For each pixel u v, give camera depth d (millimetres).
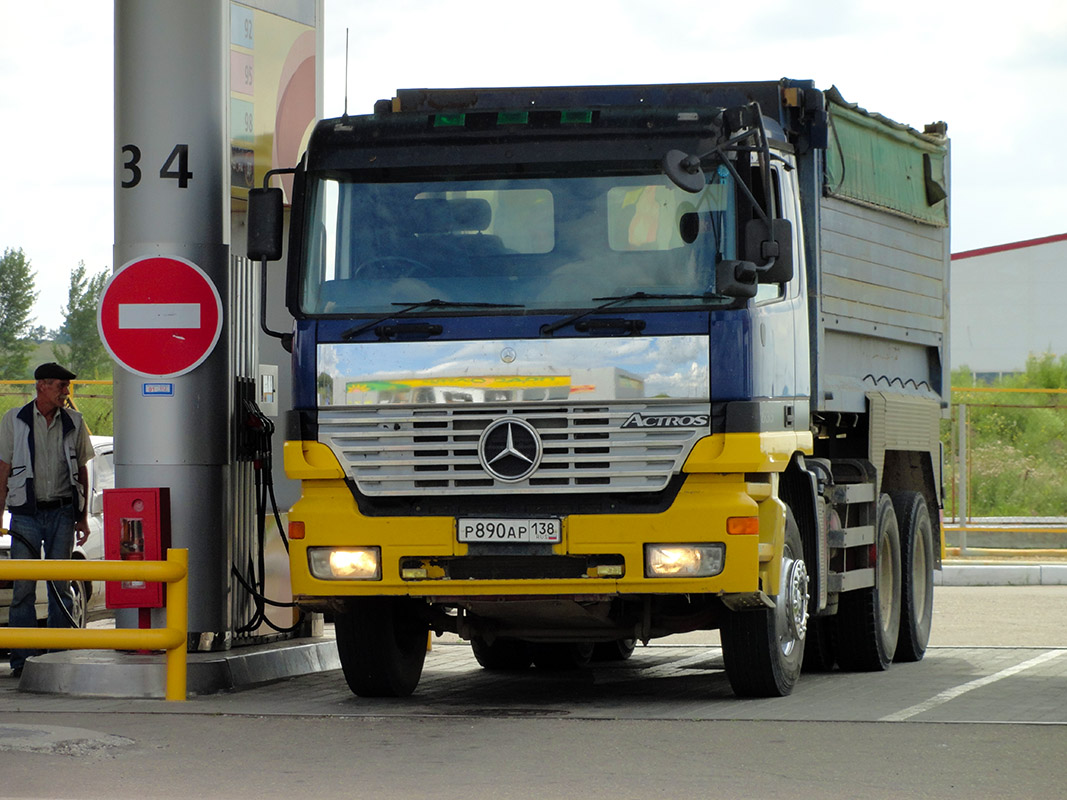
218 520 24656
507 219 20766
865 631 26203
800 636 22516
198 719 19688
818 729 18672
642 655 29422
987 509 63344
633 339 20219
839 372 25781
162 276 24281
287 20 27656
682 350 20109
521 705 21484
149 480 24469
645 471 20078
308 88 28062
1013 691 22719
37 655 27094
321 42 28297
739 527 19969
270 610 26281
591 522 20125
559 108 20953
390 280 20781
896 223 28422
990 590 43406
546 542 20203
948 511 57719
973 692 22625
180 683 21969
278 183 27422
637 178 20625
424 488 20422
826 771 16109
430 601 20969
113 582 23516
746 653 21609
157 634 21828
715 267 20250
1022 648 29359
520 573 20266
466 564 20344
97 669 22453
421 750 17422
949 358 31406
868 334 26859
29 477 25875
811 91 23969
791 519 22438
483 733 18562
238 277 25250
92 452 26609
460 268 20688
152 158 24469
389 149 21094
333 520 20594
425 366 20469
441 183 20938
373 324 20594
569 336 20281
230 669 23422
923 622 28875
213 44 24625
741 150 20469
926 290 30078
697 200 20469
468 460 20328
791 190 23125
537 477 20219
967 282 109375
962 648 30016
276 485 27000
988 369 108625
